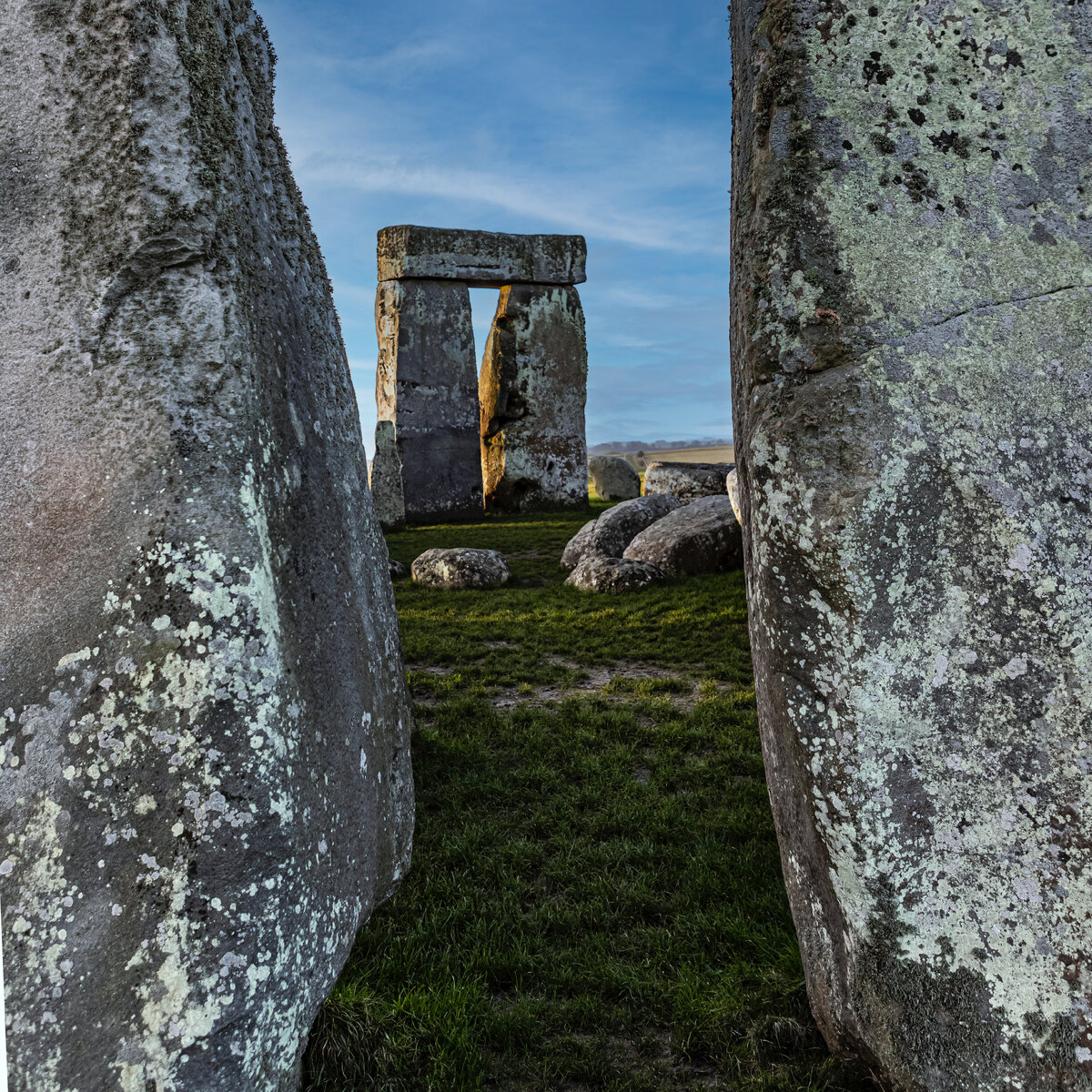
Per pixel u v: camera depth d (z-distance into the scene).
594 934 2.92
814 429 2.00
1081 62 2.05
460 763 4.48
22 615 1.55
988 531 1.95
